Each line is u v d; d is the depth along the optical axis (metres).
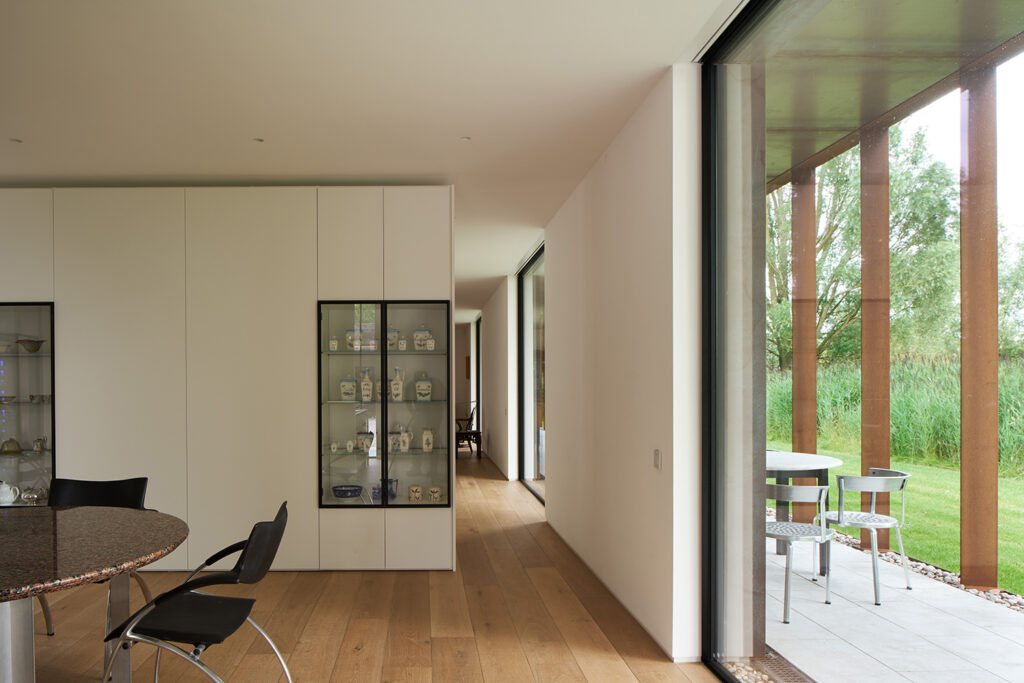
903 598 1.99
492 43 3.04
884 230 2.06
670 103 3.31
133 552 2.21
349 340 4.98
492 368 11.98
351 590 4.46
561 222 5.98
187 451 4.89
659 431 3.48
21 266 4.89
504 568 5.03
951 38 1.75
